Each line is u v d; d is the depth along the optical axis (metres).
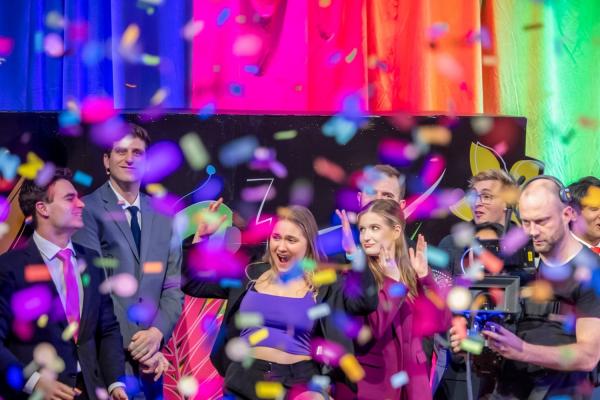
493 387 4.32
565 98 6.45
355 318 4.54
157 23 6.08
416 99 6.23
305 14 6.25
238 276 4.88
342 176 5.45
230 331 4.64
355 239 5.36
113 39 6.00
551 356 3.99
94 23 6.02
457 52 6.28
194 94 6.08
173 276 5.11
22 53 6.05
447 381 4.99
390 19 6.34
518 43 6.44
